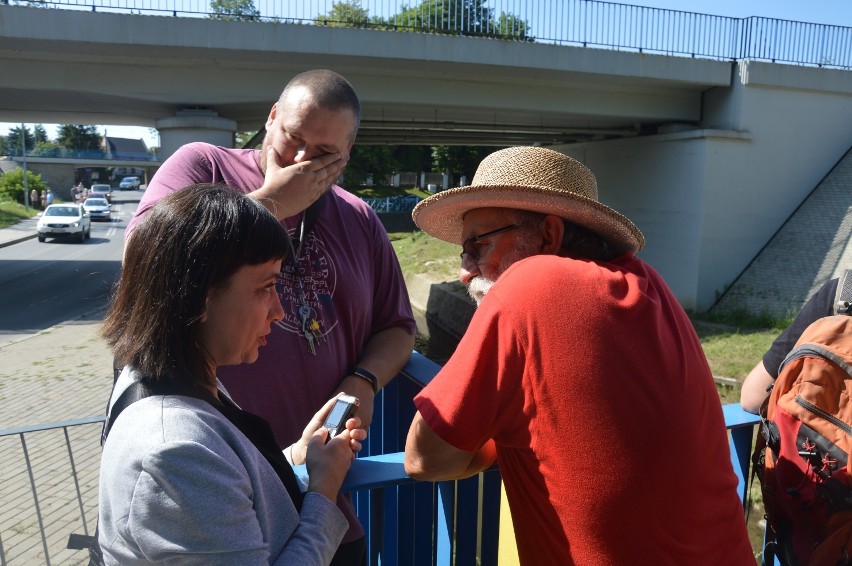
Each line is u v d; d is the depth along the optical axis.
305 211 1.83
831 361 1.56
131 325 1.00
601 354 1.14
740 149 14.52
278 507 1.10
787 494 1.63
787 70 14.45
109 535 0.94
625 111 15.30
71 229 27.23
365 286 1.94
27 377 8.48
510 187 1.35
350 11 12.56
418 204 1.59
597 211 1.34
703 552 1.22
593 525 1.16
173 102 13.43
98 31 11.36
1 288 16.23
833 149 15.23
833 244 13.66
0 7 10.98
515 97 14.62
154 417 0.95
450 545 1.70
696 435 1.21
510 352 1.18
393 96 13.95
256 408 1.72
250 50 12.03
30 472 2.39
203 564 0.91
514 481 1.30
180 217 1.00
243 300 1.04
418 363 2.05
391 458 1.61
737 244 14.77
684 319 1.36
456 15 12.84
